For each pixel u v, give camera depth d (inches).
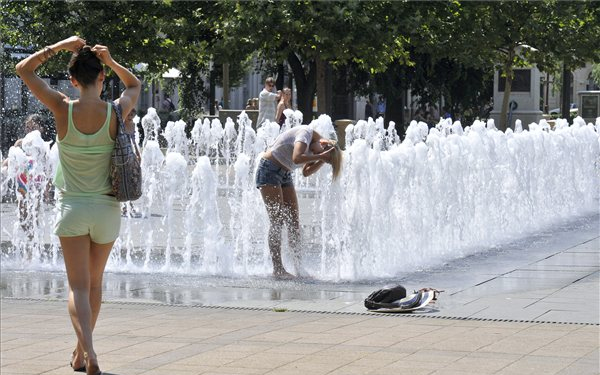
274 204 445.1
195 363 274.5
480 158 603.8
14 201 711.1
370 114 2022.6
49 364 277.4
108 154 262.4
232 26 1103.6
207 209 470.3
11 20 1116.5
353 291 408.2
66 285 429.4
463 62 1526.8
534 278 438.9
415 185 520.1
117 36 1121.4
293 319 344.2
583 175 787.4
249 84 2719.0
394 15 1160.2
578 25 1414.9
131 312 360.2
